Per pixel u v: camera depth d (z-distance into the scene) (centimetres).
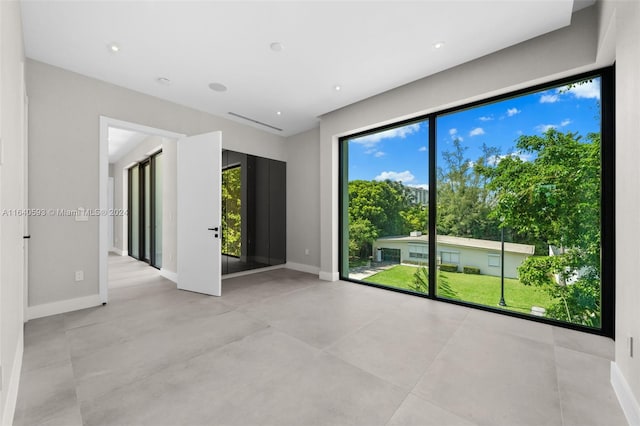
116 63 279
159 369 177
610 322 224
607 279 226
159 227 520
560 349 204
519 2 198
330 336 226
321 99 368
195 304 307
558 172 255
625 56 146
